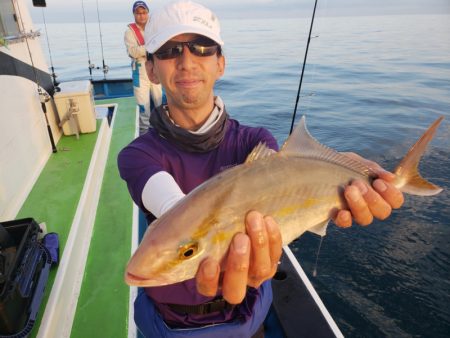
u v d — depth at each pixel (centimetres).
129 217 418
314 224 192
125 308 300
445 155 905
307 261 559
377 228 630
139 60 748
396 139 1109
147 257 147
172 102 203
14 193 385
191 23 185
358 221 182
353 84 1912
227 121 211
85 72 2412
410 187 222
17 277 246
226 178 166
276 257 150
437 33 5194
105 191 473
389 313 474
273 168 178
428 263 553
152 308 214
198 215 154
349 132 1176
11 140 394
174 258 149
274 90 1822
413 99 1600
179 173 197
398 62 2561
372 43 3853
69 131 575
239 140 210
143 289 232
